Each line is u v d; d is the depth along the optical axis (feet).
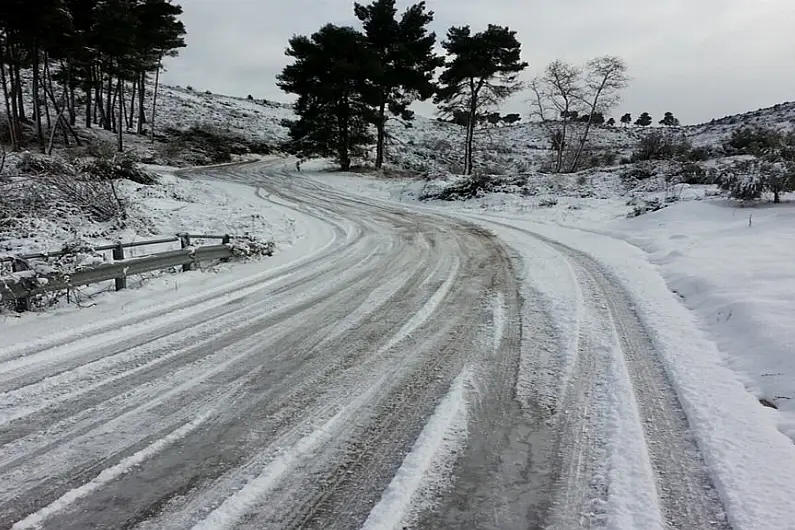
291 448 11.17
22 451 11.05
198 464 10.56
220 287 26.55
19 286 21.29
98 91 130.82
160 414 12.74
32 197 40.63
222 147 138.82
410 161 140.46
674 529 8.56
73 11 107.24
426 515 9.00
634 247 36.83
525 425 12.11
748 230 34.71
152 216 47.14
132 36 105.29
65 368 15.70
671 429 11.80
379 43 117.19
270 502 9.36
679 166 74.23
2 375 15.16
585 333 18.31
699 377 14.39
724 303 19.97
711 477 9.97
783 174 43.70
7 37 86.38
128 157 63.52
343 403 13.32
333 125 118.11
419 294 24.40
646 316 20.11
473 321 20.10
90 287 26.37
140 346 17.62
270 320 20.59
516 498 9.46
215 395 13.79
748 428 11.59
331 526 8.73
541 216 57.47
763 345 15.56
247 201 66.95
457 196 76.33
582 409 12.84
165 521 8.82
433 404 13.21
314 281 27.63
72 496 9.50
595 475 10.12
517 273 28.63
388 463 10.59
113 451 11.05
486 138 183.21
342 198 78.02
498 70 103.91
